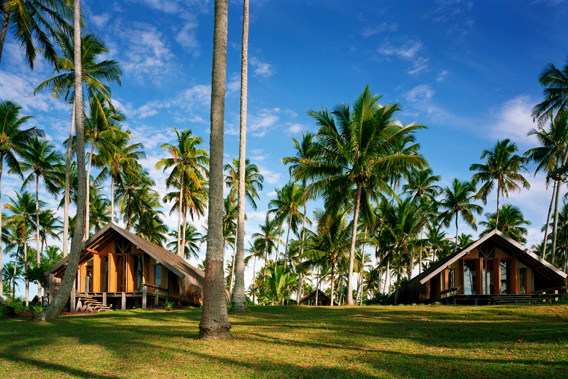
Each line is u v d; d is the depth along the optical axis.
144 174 46.19
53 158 37.12
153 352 8.67
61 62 23.33
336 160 25.88
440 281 27.48
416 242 37.16
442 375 6.81
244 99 18.81
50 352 8.90
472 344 9.76
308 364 7.69
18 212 45.62
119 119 31.94
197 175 40.75
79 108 16.80
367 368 7.36
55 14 18.77
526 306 19.62
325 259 34.31
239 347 9.22
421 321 14.46
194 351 8.74
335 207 26.95
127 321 15.01
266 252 51.28
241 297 17.86
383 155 25.45
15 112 26.92
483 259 28.06
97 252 25.78
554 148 32.47
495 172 39.97
